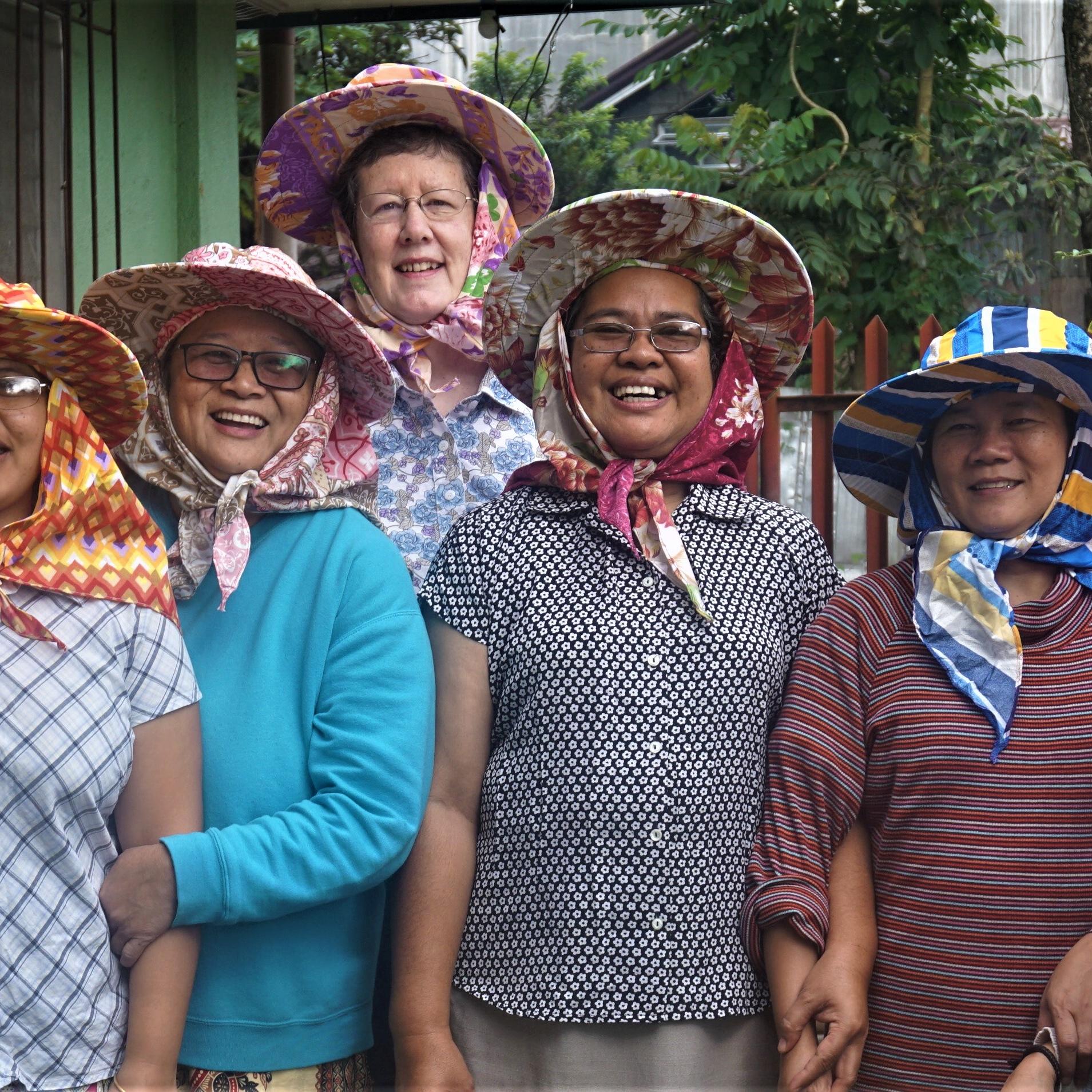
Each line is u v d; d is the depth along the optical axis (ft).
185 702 7.22
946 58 26.04
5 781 6.66
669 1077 7.36
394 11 22.57
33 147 16.97
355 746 7.36
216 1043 7.39
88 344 6.98
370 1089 8.11
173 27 19.24
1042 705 7.38
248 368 7.73
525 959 7.56
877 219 25.04
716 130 32.58
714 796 7.61
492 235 10.93
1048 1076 6.97
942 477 7.93
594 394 8.18
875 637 7.87
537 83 32.55
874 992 7.55
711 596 7.89
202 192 19.47
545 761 7.62
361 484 8.29
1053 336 7.65
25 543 6.83
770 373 8.84
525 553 8.06
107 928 7.01
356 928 7.74
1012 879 7.27
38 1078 6.75
